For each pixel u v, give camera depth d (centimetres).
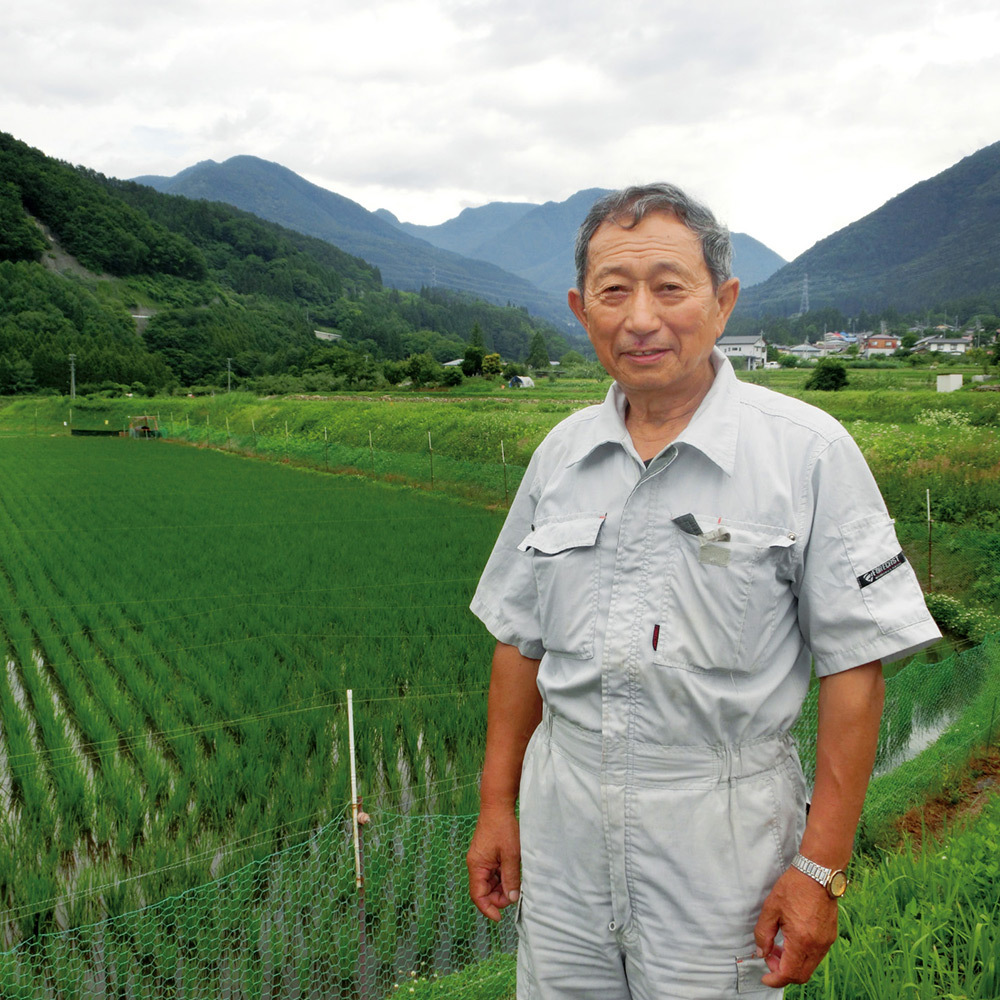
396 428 3438
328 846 575
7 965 469
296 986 481
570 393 6844
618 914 176
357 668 913
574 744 183
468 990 426
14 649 1068
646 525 173
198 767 696
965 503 1522
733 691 166
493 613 212
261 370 13750
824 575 163
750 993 169
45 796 664
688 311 171
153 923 491
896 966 288
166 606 1205
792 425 170
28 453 4319
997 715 758
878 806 593
